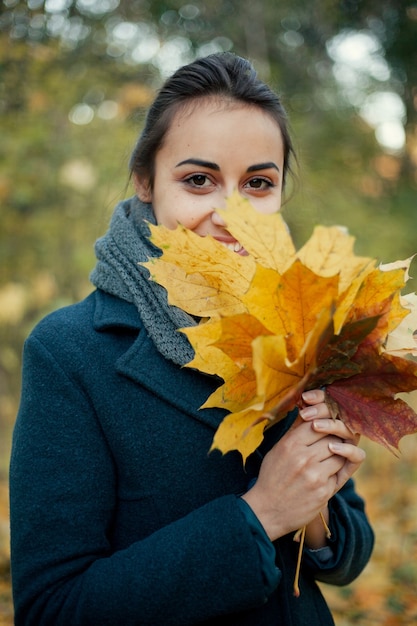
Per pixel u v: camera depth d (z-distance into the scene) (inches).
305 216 126.1
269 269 32.3
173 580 36.3
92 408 41.4
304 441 37.7
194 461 41.4
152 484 41.0
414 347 38.7
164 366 42.2
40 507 38.6
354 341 35.3
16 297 124.1
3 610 97.7
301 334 34.7
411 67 199.5
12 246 128.4
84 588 37.0
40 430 40.3
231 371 36.5
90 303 46.4
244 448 34.8
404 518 128.0
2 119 124.3
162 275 39.7
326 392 37.9
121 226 46.6
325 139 185.9
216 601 36.4
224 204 43.6
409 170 196.9
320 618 45.5
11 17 125.3
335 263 34.0
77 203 127.6
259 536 37.4
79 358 42.1
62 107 129.2
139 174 48.5
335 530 45.9
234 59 46.0
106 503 40.8
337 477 38.7
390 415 37.0
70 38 133.1
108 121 131.8
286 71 199.8
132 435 41.1
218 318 37.7
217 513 37.9
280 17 198.1
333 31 199.5
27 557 38.4
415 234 178.4
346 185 182.9
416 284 173.3
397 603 101.8
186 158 43.5
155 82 139.3
